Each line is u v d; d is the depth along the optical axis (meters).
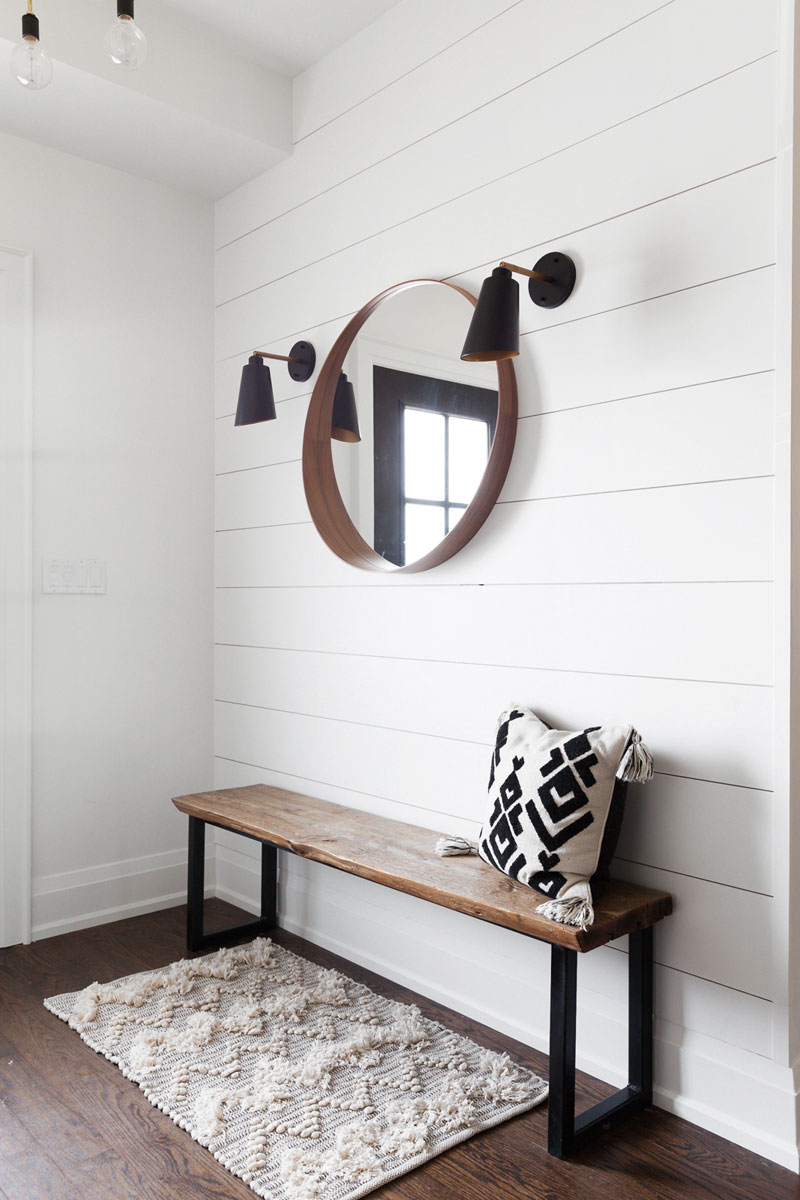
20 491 2.70
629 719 1.89
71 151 2.79
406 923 2.39
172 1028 2.11
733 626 1.72
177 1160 1.65
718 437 1.74
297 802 2.65
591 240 1.96
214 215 3.17
